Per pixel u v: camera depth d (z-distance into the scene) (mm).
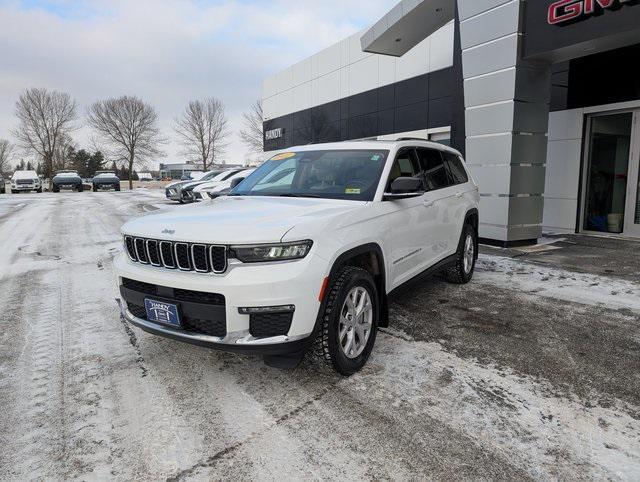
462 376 3254
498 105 8219
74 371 3395
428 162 4910
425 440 2510
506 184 8227
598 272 6395
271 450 2436
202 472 2268
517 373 3303
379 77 17625
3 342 3982
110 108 51844
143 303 3145
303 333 2818
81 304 5078
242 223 2939
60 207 17844
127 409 2857
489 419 2707
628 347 3773
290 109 24812
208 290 2779
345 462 2336
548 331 4137
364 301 3355
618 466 2279
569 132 10109
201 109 54312
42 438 2564
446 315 4574
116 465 2326
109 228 11531
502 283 5812
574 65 9867
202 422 2703
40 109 53219
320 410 2816
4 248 8758
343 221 3186
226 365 3455
